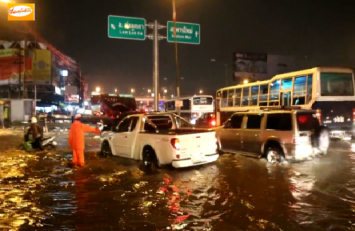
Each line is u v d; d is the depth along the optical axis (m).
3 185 8.06
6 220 5.61
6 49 55.66
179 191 7.36
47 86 57.38
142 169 9.85
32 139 14.84
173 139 9.12
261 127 10.74
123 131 11.45
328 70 15.01
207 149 9.64
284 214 5.76
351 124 15.33
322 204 6.29
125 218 5.66
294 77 16.11
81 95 89.50
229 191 7.29
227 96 22.77
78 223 5.45
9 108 43.28
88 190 7.54
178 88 23.30
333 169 9.43
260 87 18.95
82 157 10.53
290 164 10.21
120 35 21.95
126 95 38.91
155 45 22.62
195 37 23.61
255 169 9.66
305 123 9.95
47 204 6.51
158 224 5.36
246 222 5.40
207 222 5.43
